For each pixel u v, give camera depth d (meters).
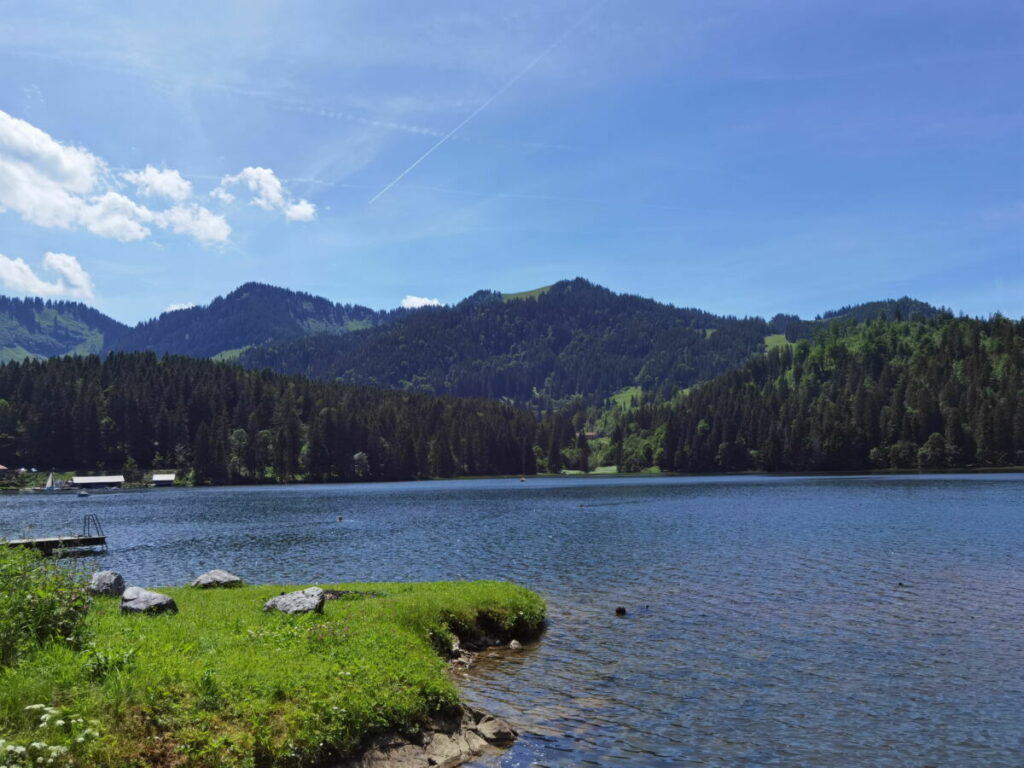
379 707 14.88
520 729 16.56
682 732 16.34
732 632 25.38
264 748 12.41
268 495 141.25
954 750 15.30
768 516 73.25
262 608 21.88
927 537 51.50
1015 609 28.23
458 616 24.14
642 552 47.22
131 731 11.45
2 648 12.87
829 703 18.17
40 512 99.75
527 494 133.38
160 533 67.62
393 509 96.38
